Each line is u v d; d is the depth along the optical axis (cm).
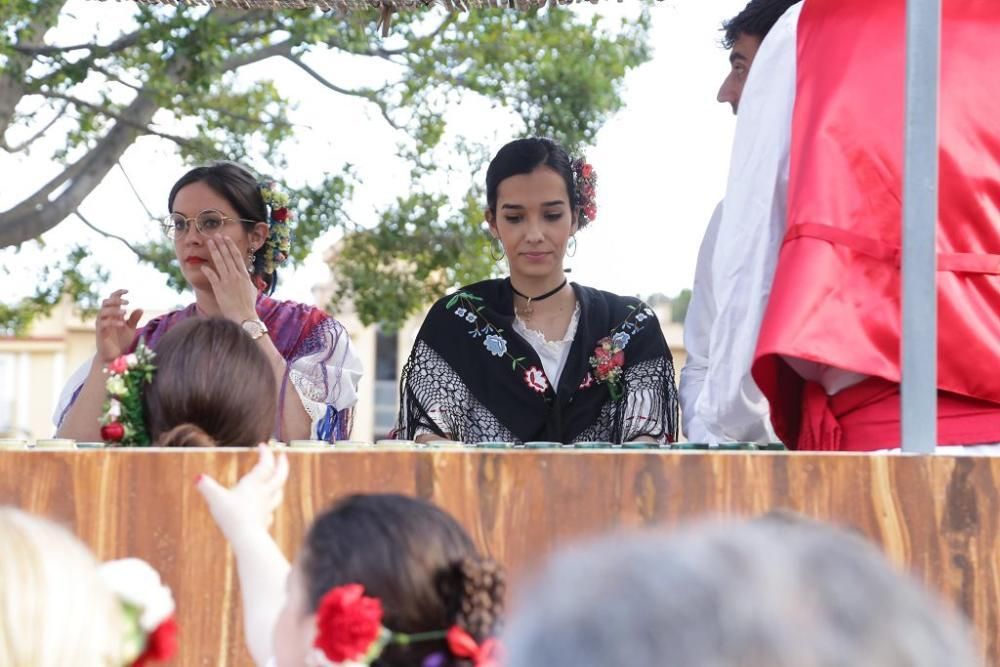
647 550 112
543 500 315
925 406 326
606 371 479
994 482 315
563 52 1198
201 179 486
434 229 1213
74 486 310
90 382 445
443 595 235
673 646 105
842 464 316
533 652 109
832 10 382
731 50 459
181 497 311
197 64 1060
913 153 329
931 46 329
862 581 109
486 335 482
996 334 358
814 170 362
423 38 1166
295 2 511
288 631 241
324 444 339
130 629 196
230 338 340
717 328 383
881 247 355
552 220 483
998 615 313
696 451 318
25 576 154
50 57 1076
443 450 318
